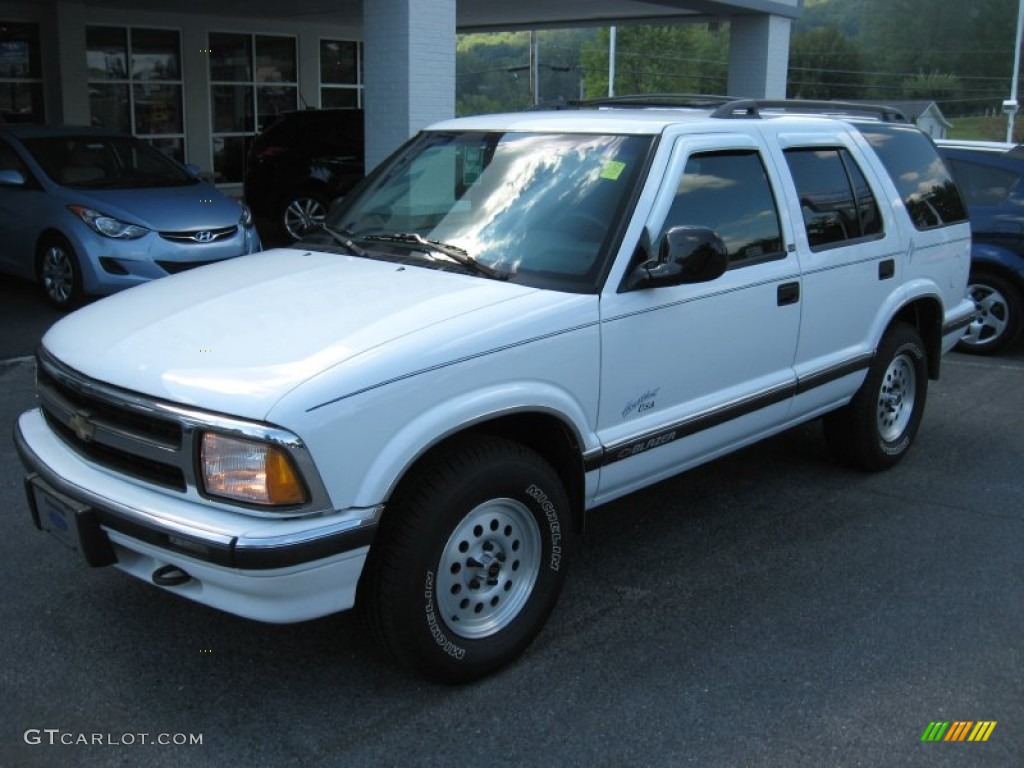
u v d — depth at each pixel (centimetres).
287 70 1939
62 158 979
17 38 1600
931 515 519
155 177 1026
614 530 495
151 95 1752
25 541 461
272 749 318
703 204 431
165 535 305
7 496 508
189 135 1809
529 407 353
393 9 1035
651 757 316
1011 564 461
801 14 1622
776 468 589
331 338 329
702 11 1538
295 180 1385
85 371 337
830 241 503
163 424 311
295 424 295
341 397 303
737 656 376
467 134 474
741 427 458
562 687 354
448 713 338
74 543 338
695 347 421
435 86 1066
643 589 430
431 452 339
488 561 354
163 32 1744
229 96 1862
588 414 381
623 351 387
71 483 334
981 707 346
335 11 1730
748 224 454
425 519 326
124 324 363
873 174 541
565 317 364
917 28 9100
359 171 1415
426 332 332
